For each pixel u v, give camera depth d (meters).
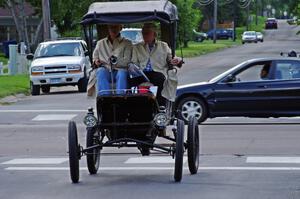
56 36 80.62
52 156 21.62
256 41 139.50
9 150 23.05
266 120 30.77
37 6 77.38
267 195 14.80
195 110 28.42
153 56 16.50
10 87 45.03
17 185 16.53
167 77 16.55
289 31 187.62
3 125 29.94
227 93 28.14
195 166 17.38
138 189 15.60
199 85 28.42
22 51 61.66
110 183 16.45
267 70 28.23
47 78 44.34
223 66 70.56
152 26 16.59
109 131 16.30
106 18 16.56
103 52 16.59
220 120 30.94
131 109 16.05
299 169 18.39
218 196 14.70
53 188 15.95
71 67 44.56
